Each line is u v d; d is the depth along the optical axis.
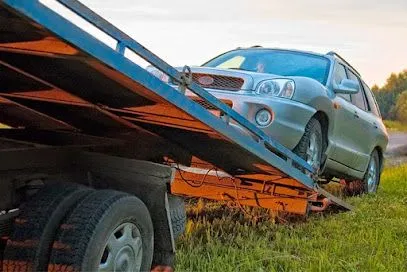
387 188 12.87
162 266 4.33
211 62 9.46
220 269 4.93
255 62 9.12
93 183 4.30
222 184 6.60
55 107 4.66
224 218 7.11
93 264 3.57
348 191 11.21
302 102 7.57
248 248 5.80
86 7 3.16
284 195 6.50
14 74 4.02
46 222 3.58
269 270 5.14
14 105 4.83
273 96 7.45
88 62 3.38
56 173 4.14
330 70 9.02
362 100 10.61
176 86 4.08
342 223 7.59
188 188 6.75
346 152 9.31
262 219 7.37
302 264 5.38
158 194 4.21
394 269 5.48
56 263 3.53
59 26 3.00
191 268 4.91
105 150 4.62
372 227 7.44
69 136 4.73
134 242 3.96
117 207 3.73
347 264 5.43
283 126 7.27
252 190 6.55
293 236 6.52
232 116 4.71
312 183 6.45
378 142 11.09
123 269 3.87
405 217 8.52
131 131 4.89
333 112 8.34
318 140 8.08
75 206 3.68
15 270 3.54
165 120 4.41
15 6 2.78
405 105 66.06
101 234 3.62
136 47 3.56
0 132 4.92
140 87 3.66
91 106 4.31
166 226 4.27
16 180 3.83
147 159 4.98
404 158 27.59
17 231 3.60
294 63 9.09
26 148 3.88
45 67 3.73
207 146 5.12
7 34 3.25
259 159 5.27
